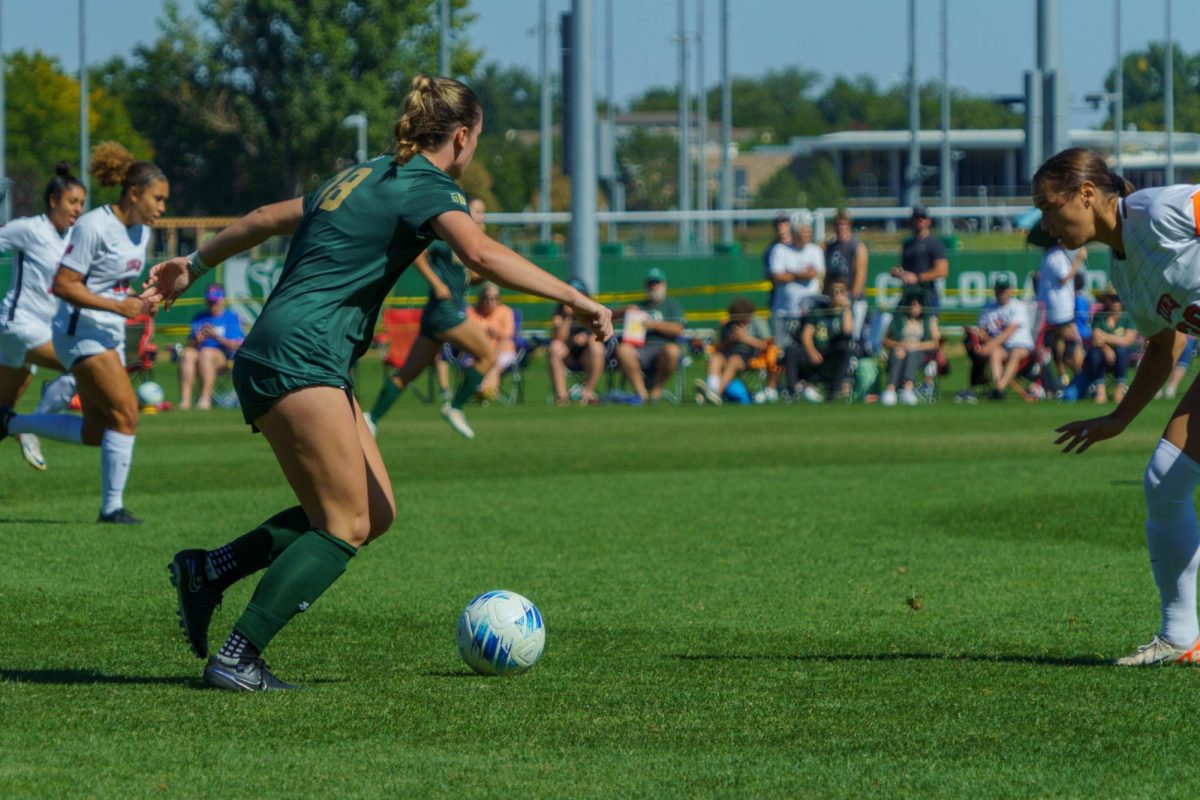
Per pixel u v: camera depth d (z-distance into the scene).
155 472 29.38
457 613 15.29
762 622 14.77
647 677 12.11
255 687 11.52
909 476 28.55
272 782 8.98
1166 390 50.41
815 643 13.68
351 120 105.25
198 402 49.56
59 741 9.93
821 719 10.62
